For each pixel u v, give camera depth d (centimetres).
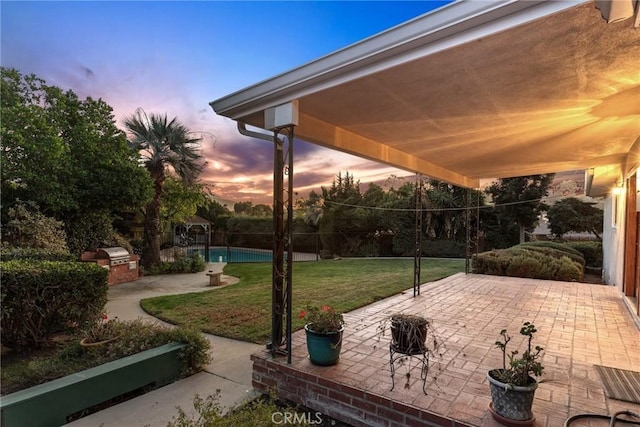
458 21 203
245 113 362
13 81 870
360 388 288
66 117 983
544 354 370
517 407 237
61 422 281
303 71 292
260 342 475
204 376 373
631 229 648
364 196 1836
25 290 393
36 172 873
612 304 618
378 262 1445
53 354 406
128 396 336
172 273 1166
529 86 289
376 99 323
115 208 1055
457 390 288
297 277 1024
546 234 1587
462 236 1672
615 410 263
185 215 1391
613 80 277
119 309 667
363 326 476
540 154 589
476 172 812
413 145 516
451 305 607
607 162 681
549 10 179
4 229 792
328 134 405
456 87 291
